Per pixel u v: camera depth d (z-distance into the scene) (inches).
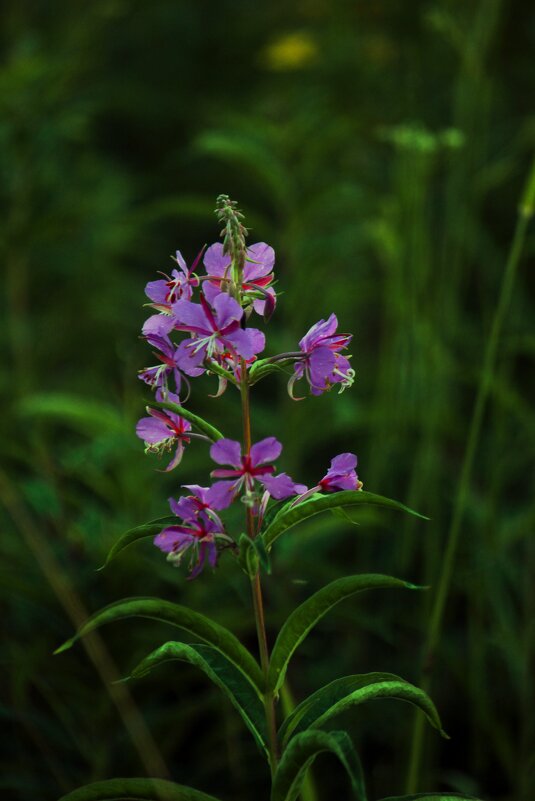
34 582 43.5
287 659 32.7
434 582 47.4
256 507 32.5
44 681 43.2
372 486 51.4
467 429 57.0
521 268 65.2
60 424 63.9
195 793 32.6
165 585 44.8
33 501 44.4
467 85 52.1
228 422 58.4
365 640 49.9
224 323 31.6
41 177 63.5
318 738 31.0
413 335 49.6
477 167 52.3
